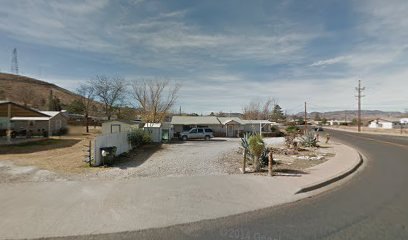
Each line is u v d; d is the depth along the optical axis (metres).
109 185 8.58
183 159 16.00
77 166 12.73
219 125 48.78
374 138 41.22
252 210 6.48
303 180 9.62
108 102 50.19
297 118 123.12
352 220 5.93
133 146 22.09
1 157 15.87
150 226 5.44
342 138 41.19
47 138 31.12
